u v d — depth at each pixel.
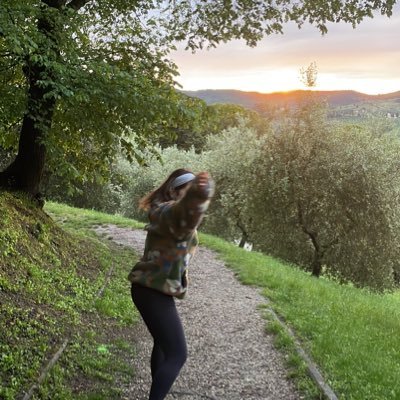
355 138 17.42
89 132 9.62
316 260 18.11
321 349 6.08
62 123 9.74
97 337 5.60
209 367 5.50
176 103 8.91
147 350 5.74
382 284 17.77
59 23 7.93
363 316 8.54
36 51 7.61
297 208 18.00
